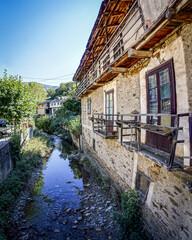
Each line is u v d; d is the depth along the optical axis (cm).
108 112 725
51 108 4116
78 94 1212
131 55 368
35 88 5394
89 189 745
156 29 293
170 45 311
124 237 385
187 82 273
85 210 588
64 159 1276
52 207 615
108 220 504
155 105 371
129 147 397
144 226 412
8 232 461
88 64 1082
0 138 980
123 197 457
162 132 254
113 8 514
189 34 264
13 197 600
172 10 228
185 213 278
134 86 477
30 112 1283
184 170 277
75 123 1741
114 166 663
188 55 269
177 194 299
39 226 504
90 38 711
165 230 333
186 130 274
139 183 469
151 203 387
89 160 1069
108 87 716
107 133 669
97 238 443
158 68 354
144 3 353
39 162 1091
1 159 641
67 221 529
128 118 518
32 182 808
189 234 268
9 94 1105
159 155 318
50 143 1727
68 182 848
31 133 1752
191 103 267
